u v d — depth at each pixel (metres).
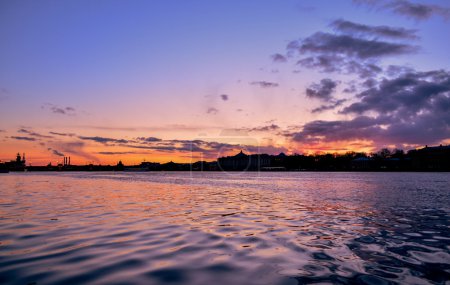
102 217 17.88
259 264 8.87
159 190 44.00
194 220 16.78
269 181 83.50
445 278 7.82
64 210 21.12
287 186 56.94
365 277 7.86
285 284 7.36
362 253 10.08
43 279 7.65
